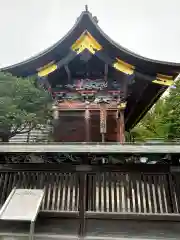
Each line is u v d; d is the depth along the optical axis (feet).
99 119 28.91
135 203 16.94
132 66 27.58
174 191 17.15
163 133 57.41
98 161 18.11
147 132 63.77
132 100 36.17
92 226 16.15
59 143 16.26
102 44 26.73
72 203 17.06
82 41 26.30
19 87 30.04
